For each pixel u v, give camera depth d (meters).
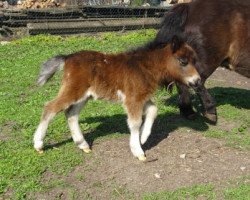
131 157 2.27
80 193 1.97
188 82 2.20
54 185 2.01
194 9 2.70
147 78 2.18
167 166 2.21
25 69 3.86
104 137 2.49
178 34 2.46
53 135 2.47
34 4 5.89
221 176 2.15
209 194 1.98
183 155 2.32
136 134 2.23
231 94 3.40
